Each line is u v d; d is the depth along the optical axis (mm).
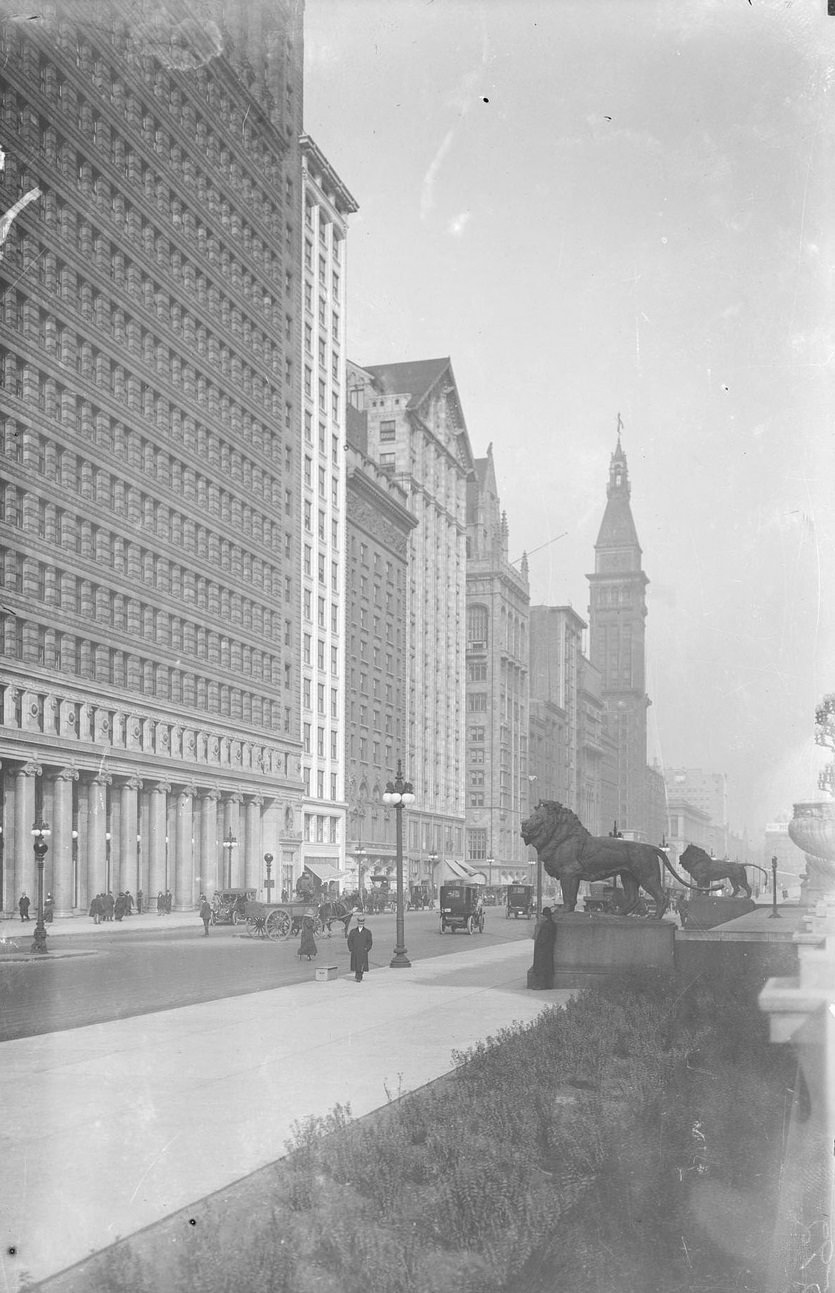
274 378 90125
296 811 90125
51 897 55094
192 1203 8734
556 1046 14414
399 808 33875
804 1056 13016
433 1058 15273
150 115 70375
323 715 99875
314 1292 6871
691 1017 16109
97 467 64562
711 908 29953
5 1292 7102
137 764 66500
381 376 133000
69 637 61219
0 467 55719
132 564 68125
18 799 55969
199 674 76125
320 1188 8555
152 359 71000
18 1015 20719
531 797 156250
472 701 150125
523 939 48812
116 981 27625
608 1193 8859
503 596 153625
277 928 46312
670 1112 10898
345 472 107062
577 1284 7367
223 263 81562
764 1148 9844
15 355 57125
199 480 77438
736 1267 7531
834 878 21953
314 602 98750
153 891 68375
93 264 63969
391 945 43625
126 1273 7141
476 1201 8133
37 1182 9281
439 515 137500
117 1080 13594
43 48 58406
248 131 85688
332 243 105438
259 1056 15477
